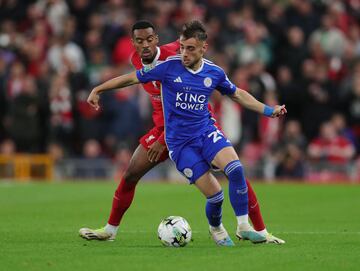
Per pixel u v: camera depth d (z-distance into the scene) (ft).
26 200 174.29
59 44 251.60
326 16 266.36
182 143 106.11
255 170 229.66
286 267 91.71
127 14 262.47
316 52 254.06
